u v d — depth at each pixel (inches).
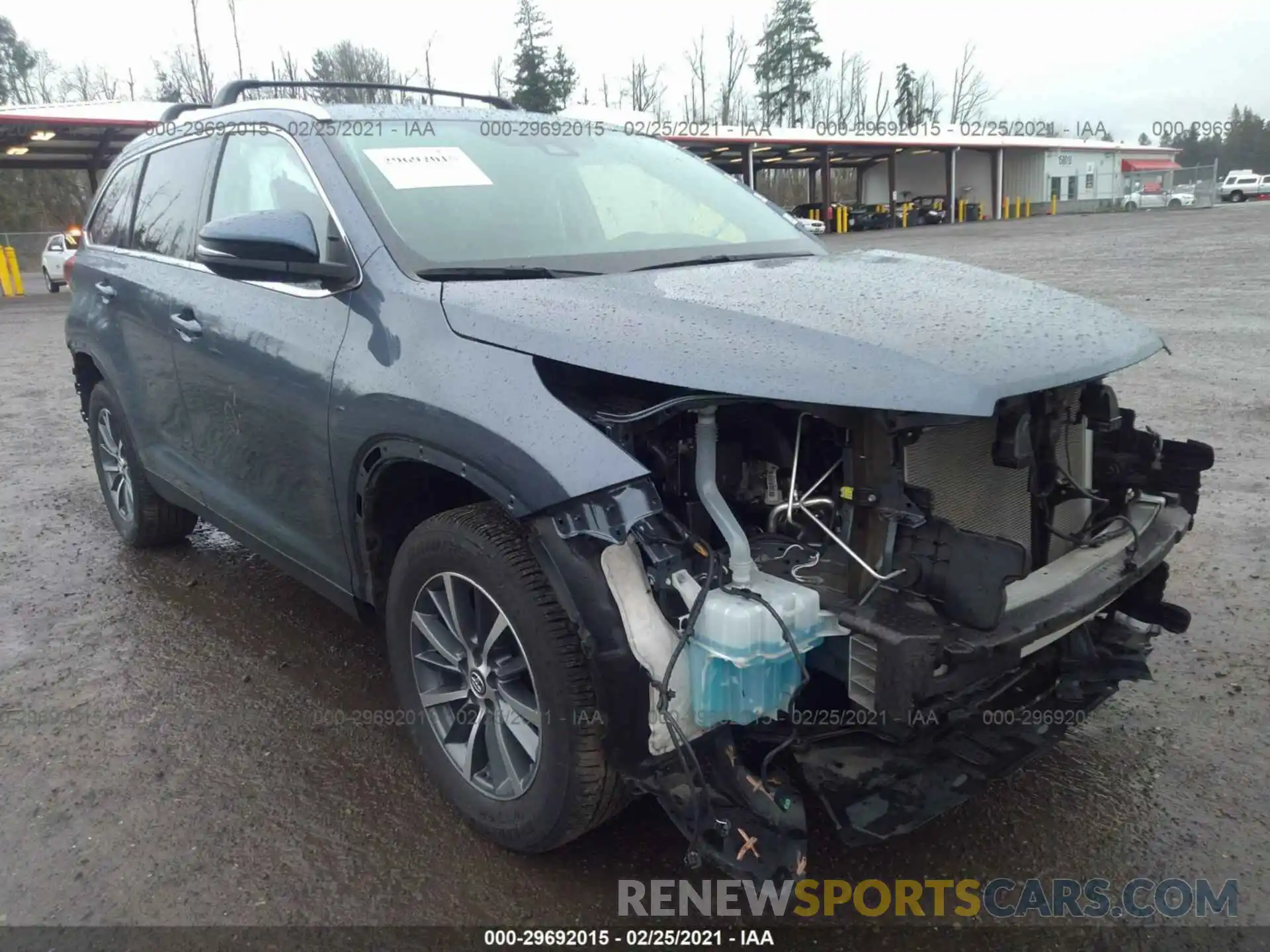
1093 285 606.2
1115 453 111.1
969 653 81.4
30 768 123.0
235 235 110.0
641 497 85.7
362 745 126.7
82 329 185.5
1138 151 2647.6
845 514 89.4
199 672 147.0
